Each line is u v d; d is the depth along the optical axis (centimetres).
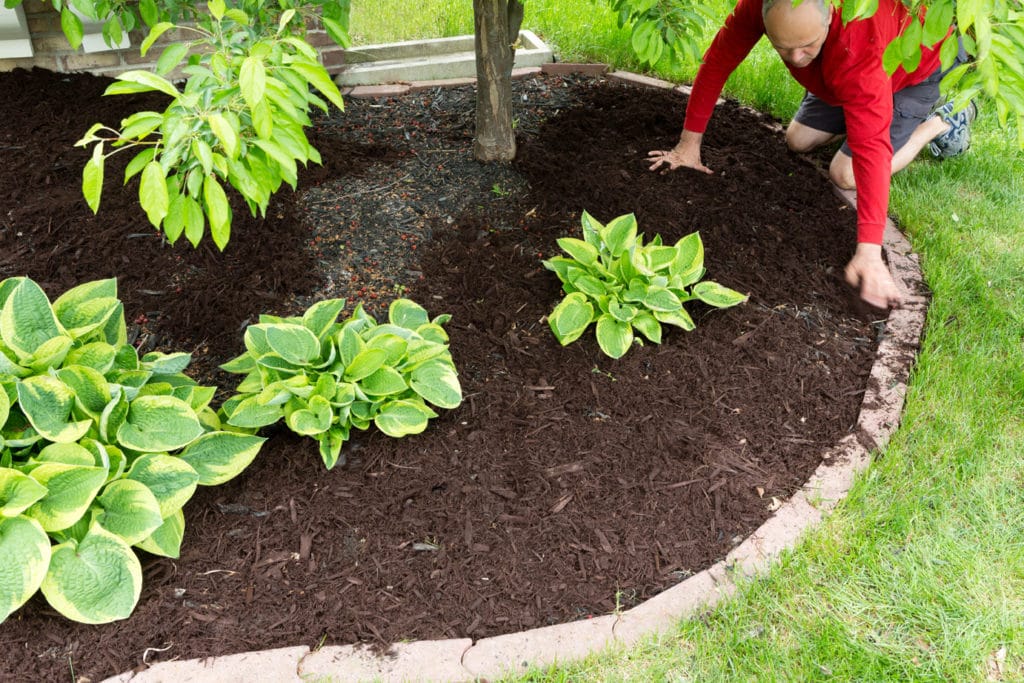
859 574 230
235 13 199
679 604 219
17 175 355
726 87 464
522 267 324
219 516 236
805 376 289
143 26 420
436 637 211
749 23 321
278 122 198
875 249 305
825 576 230
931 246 352
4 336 226
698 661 208
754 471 256
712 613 219
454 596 220
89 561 204
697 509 244
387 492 244
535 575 226
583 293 296
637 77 466
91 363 235
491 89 359
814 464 259
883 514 245
